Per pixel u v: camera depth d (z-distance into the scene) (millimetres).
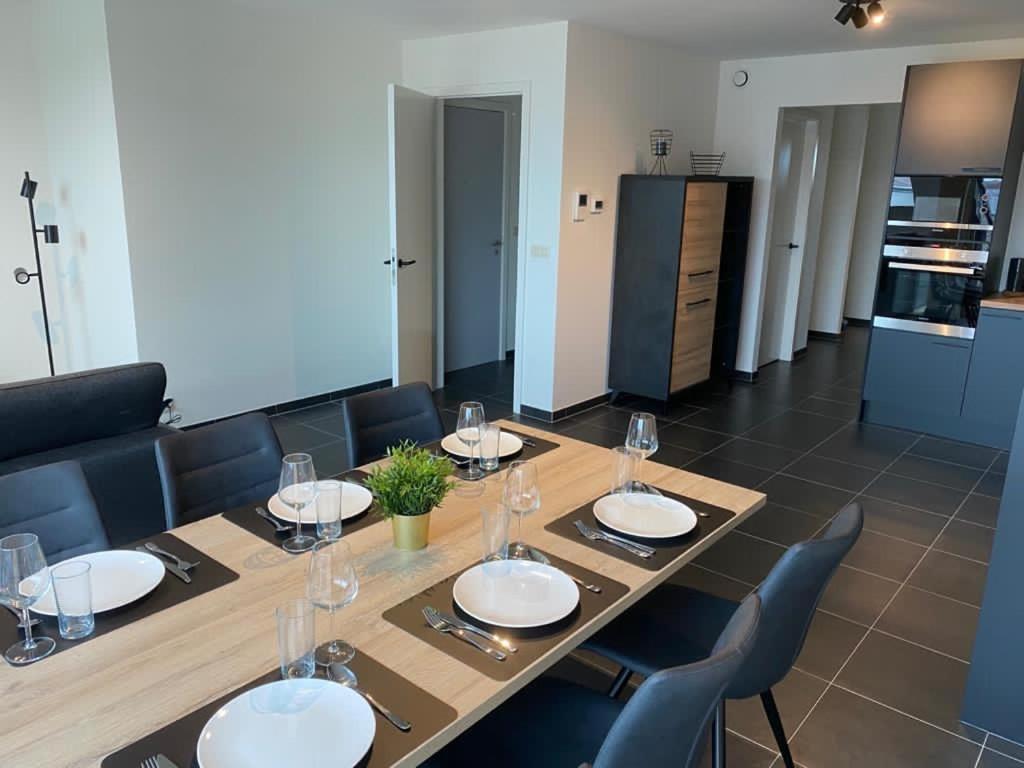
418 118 5133
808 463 4516
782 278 6918
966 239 4668
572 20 4500
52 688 1304
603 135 5016
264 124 4727
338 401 5570
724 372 6516
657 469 2404
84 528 1933
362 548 1827
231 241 4707
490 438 2264
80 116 4332
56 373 5121
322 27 4898
